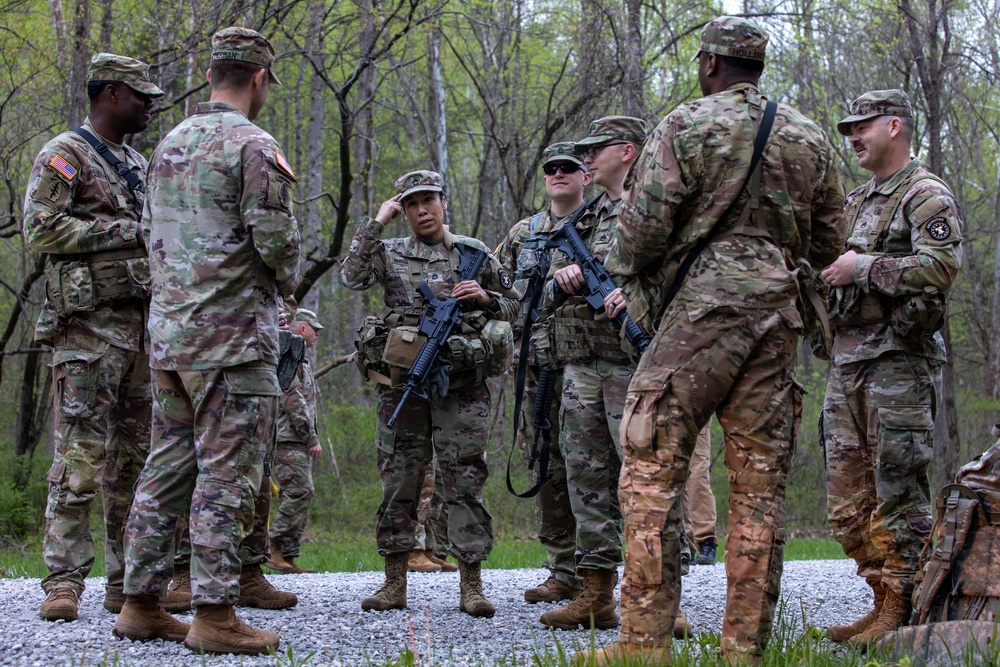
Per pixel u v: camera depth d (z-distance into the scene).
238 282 4.03
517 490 16.08
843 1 16.88
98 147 4.99
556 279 5.02
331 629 4.60
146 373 5.02
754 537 3.27
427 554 8.09
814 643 3.80
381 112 20.23
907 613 4.49
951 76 18.95
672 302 3.37
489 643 4.35
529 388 5.45
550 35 16.06
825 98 19.08
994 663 2.92
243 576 5.29
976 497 3.60
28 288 14.50
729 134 3.31
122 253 4.82
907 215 4.62
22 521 14.41
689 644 3.58
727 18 3.48
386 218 5.29
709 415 3.33
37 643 3.99
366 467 17.55
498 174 19.02
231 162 4.04
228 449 3.95
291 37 12.46
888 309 4.59
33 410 15.50
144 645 4.00
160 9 13.34
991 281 24.41
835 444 4.80
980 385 26.17
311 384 8.15
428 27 14.45
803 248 3.44
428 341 5.04
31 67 13.75
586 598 4.83
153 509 4.05
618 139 5.11
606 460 4.92
